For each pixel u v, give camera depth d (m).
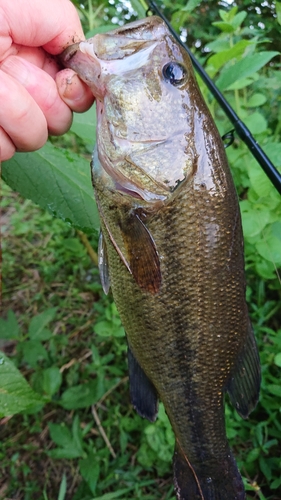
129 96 0.19
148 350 0.22
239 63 0.26
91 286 0.45
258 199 0.32
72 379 0.40
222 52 0.28
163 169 0.20
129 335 0.22
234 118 0.27
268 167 0.26
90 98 0.19
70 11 0.19
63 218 0.25
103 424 0.36
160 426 0.32
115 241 0.21
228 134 0.26
